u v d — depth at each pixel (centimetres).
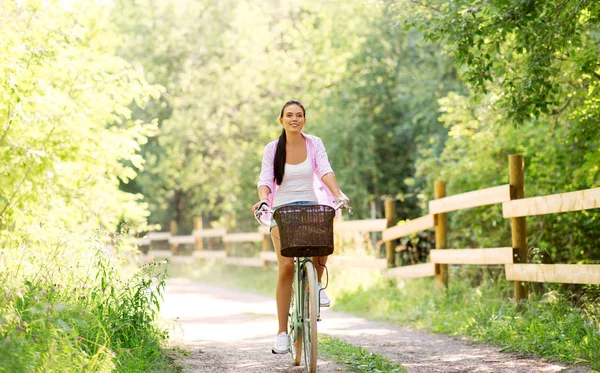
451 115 1363
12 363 418
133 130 1061
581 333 684
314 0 2411
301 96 2384
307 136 602
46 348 463
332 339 790
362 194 2223
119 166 1090
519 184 891
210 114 2700
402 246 1492
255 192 2522
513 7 789
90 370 482
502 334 756
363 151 2219
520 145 1255
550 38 820
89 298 643
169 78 2752
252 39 2512
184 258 2473
